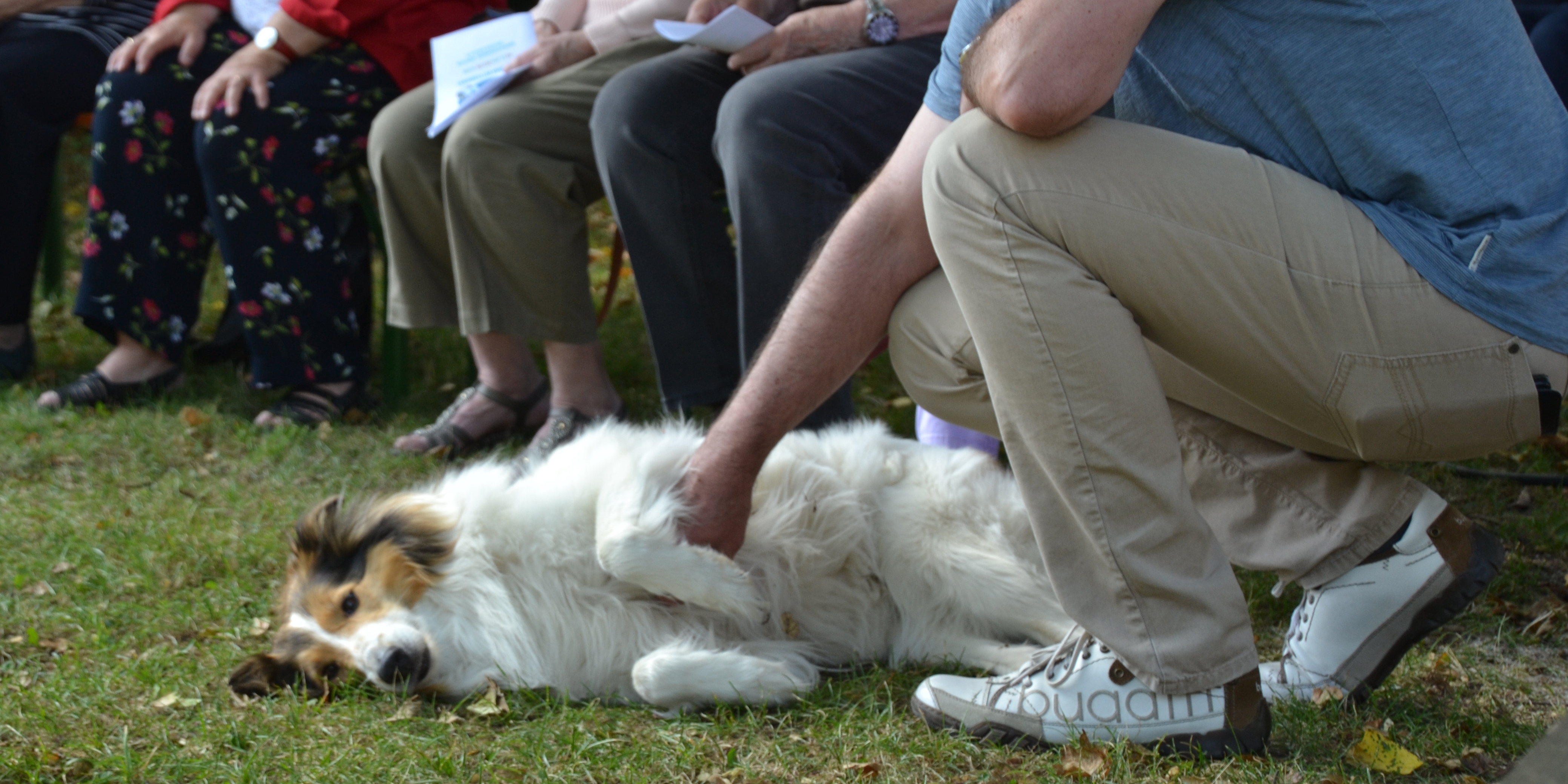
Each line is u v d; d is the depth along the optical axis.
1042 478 1.84
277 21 4.09
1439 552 1.97
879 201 2.00
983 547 2.62
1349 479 2.02
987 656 2.54
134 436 4.14
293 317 4.20
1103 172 1.72
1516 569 2.79
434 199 3.91
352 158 4.32
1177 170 1.72
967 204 1.77
